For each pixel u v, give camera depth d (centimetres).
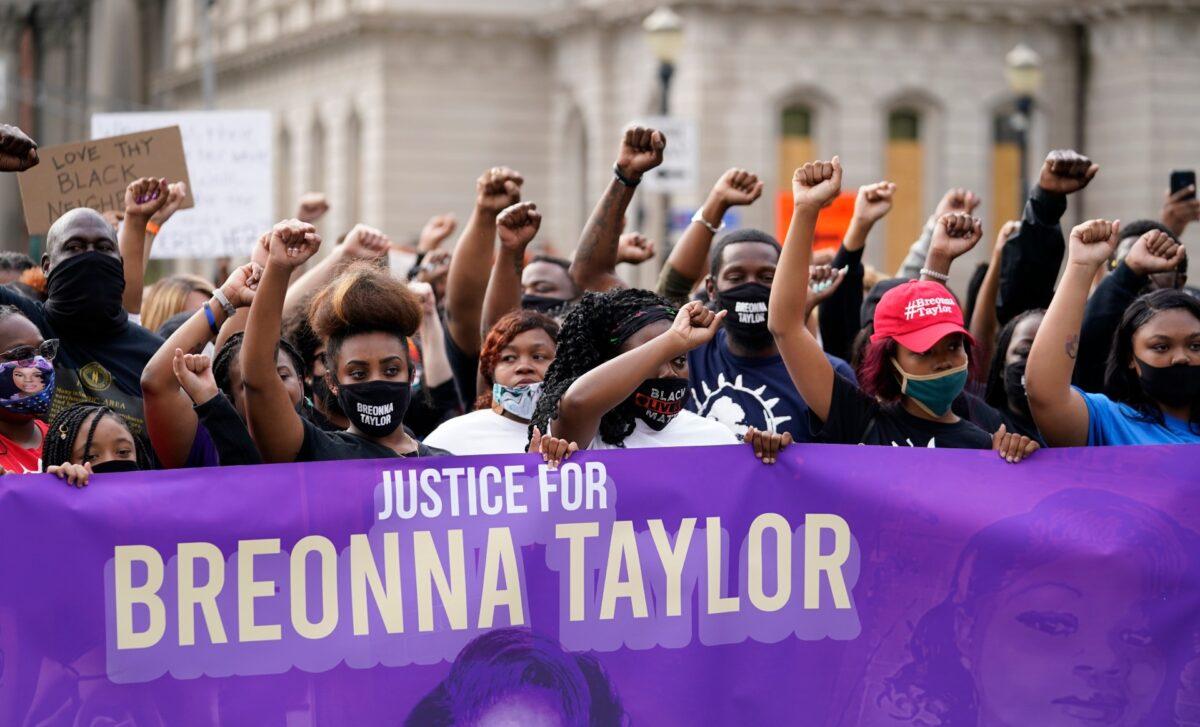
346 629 538
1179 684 580
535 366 657
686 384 598
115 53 6544
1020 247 745
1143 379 620
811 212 590
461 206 4178
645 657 559
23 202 835
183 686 526
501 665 549
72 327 659
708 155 3466
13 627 515
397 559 543
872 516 573
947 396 601
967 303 926
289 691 533
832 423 604
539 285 860
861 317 812
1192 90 3591
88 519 521
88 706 520
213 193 1168
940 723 575
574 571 555
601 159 3878
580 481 556
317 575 536
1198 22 3578
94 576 521
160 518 526
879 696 573
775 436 568
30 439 618
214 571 529
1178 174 886
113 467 566
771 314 602
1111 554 579
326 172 4478
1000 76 3659
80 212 663
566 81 4078
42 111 7419
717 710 563
